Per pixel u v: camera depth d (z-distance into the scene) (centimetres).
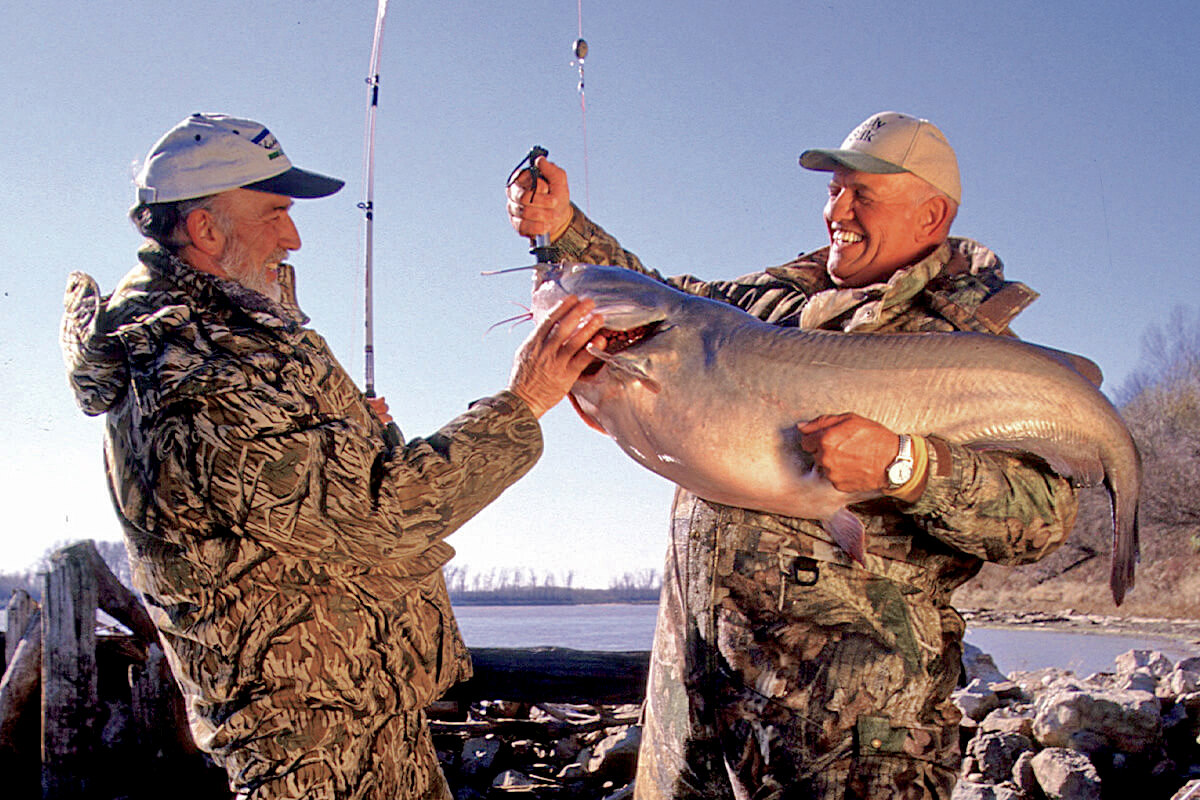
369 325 375
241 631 226
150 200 246
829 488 243
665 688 280
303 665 229
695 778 270
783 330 257
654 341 260
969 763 448
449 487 241
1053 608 3409
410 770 254
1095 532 3716
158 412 223
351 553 233
